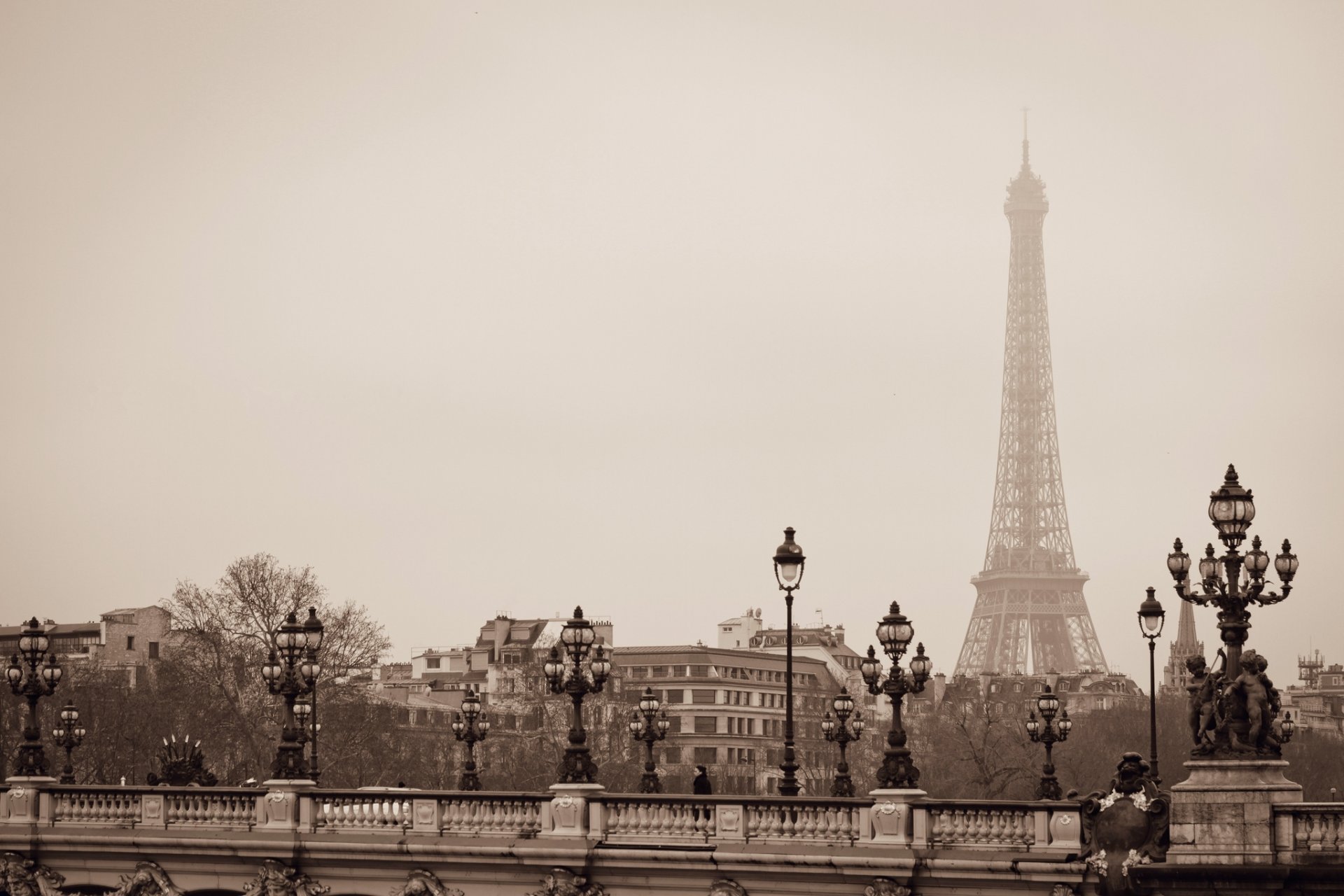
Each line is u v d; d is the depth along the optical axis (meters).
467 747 92.12
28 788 70.88
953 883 57.44
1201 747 55.16
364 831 65.75
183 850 67.25
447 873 63.69
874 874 57.81
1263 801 54.22
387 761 166.62
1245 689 54.88
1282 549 55.69
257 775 150.62
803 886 59.12
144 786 69.88
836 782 80.69
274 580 160.25
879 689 78.50
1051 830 56.91
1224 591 55.53
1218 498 55.28
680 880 60.59
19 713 166.50
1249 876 53.84
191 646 161.75
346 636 160.12
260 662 156.25
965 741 168.75
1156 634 81.38
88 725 163.75
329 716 155.38
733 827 60.41
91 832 69.31
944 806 58.31
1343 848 53.59
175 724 162.25
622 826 62.09
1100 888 55.91
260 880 66.06
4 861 70.06
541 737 197.50
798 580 67.88
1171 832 55.12
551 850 61.72
